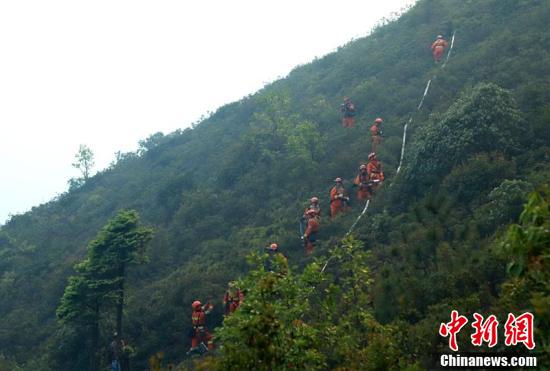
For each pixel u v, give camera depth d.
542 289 4.89
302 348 5.59
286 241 15.91
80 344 16.61
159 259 19.42
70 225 28.75
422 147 14.42
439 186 13.09
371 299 8.54
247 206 20.28
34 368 16.52
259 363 5.12
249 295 5.83
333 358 7.01
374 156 16.39
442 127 14.27
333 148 20.72
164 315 15.84
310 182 19.33
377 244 12.49
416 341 6.89
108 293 15.66
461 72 20.17
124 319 16.33
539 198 4.59
